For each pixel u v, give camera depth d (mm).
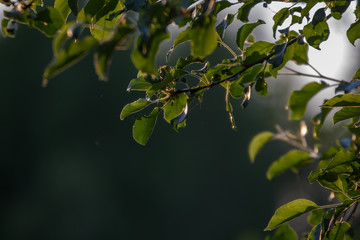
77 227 25453
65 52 955
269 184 23469
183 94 1619
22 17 1445
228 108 1688
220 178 25797
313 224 2186
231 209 25688
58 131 26375
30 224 25438
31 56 26516
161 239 26516
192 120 25734
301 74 2070
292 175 12148
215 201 26125
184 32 1431
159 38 1023
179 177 26625
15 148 26516
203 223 26156
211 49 1128
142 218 26281
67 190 25766
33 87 26328
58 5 1562
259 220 24328
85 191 25812
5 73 26281
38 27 1406
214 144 25812
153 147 26609
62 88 26031
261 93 1650
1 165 26344
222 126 25406
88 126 26141
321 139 2633
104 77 975
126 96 25359
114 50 981
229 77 1607
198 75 1643
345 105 1526
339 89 1683
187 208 26594
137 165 26516
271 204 23734
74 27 976
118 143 26266
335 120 1639
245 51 1634
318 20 1551
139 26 1007
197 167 26391
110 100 25656
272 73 1755
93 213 25656
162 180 26719
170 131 26516
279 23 1588
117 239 25859
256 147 2598
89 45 969
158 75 1542
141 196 26469
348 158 1589
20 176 26734
